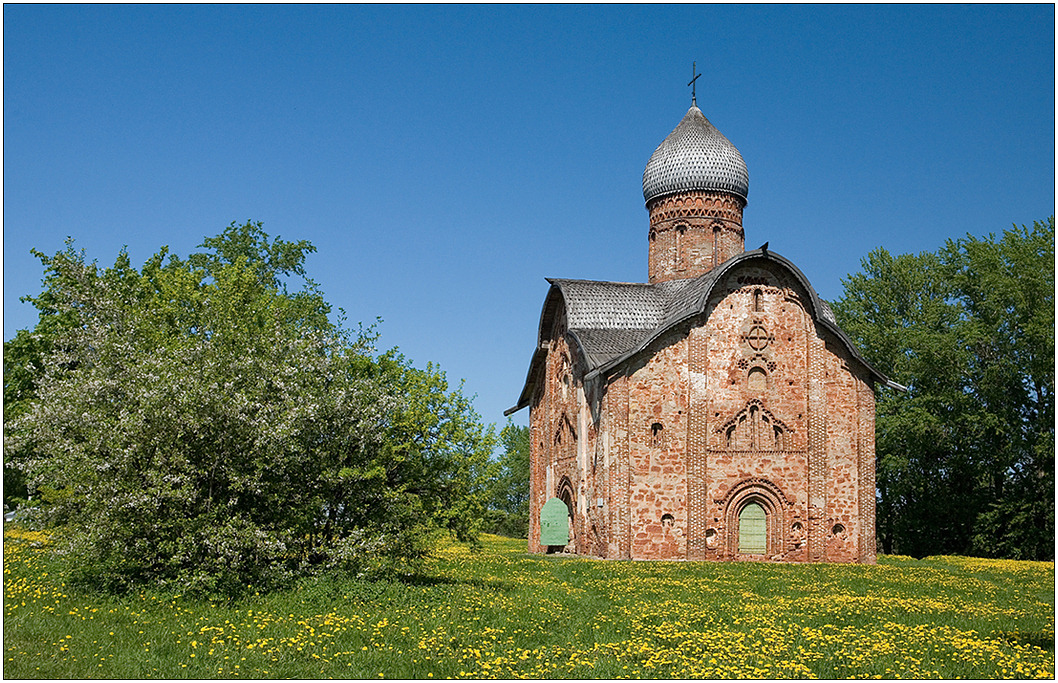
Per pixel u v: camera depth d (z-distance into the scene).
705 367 39.00
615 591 24.16
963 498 54.25
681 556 37.69
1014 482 53.16
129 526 18.75
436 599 20.20
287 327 24.61
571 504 42.38
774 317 39.78
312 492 20.98
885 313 58.72
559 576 28.53
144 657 14.12
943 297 58.22
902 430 52.50
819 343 39.84
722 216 45.69
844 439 39.75
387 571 21.59
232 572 19.25
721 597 23.25
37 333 36.22
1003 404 52.41
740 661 14.84
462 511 22.83
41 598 18.33
